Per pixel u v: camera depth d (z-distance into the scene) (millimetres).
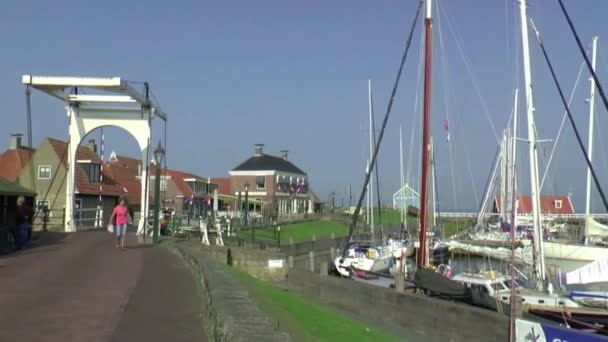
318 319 19203
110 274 15203
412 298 20391
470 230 58094
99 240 25906
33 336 8445
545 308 18281
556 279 23953
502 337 15906
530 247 30453
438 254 40125
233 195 85875
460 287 20375
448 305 18391
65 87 28750
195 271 15500
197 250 22234
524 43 23688
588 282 17953
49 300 11242
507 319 15773
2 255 19016
